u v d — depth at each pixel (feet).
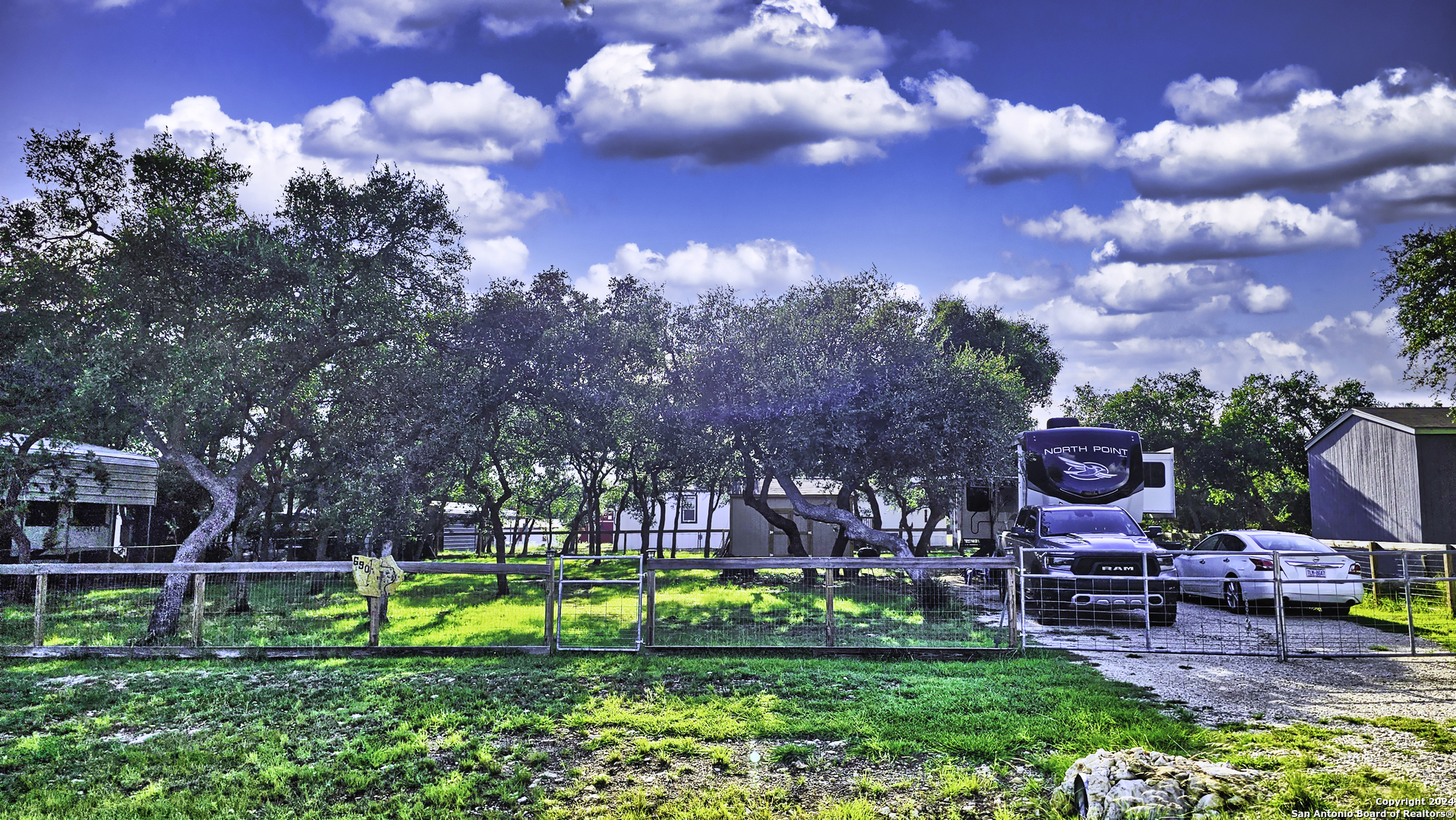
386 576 34.68
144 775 20.39
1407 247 65.98
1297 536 51.01
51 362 44.60
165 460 48.24
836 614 39.99
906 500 84.48
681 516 127.75
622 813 17.69
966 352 70.18
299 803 18.51
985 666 31.27
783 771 20.18
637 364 64.08
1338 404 148.15
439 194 51.80
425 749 21.80
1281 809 16.14
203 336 44.75
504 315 56.85
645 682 28.94
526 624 38.58
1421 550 33.45
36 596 36.11
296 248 47.26
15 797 19.04
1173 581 42.14
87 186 46.52
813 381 57.93
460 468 59.72
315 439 60.39
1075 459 59.52
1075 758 20.10
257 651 34.42
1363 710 24.56
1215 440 142.61
